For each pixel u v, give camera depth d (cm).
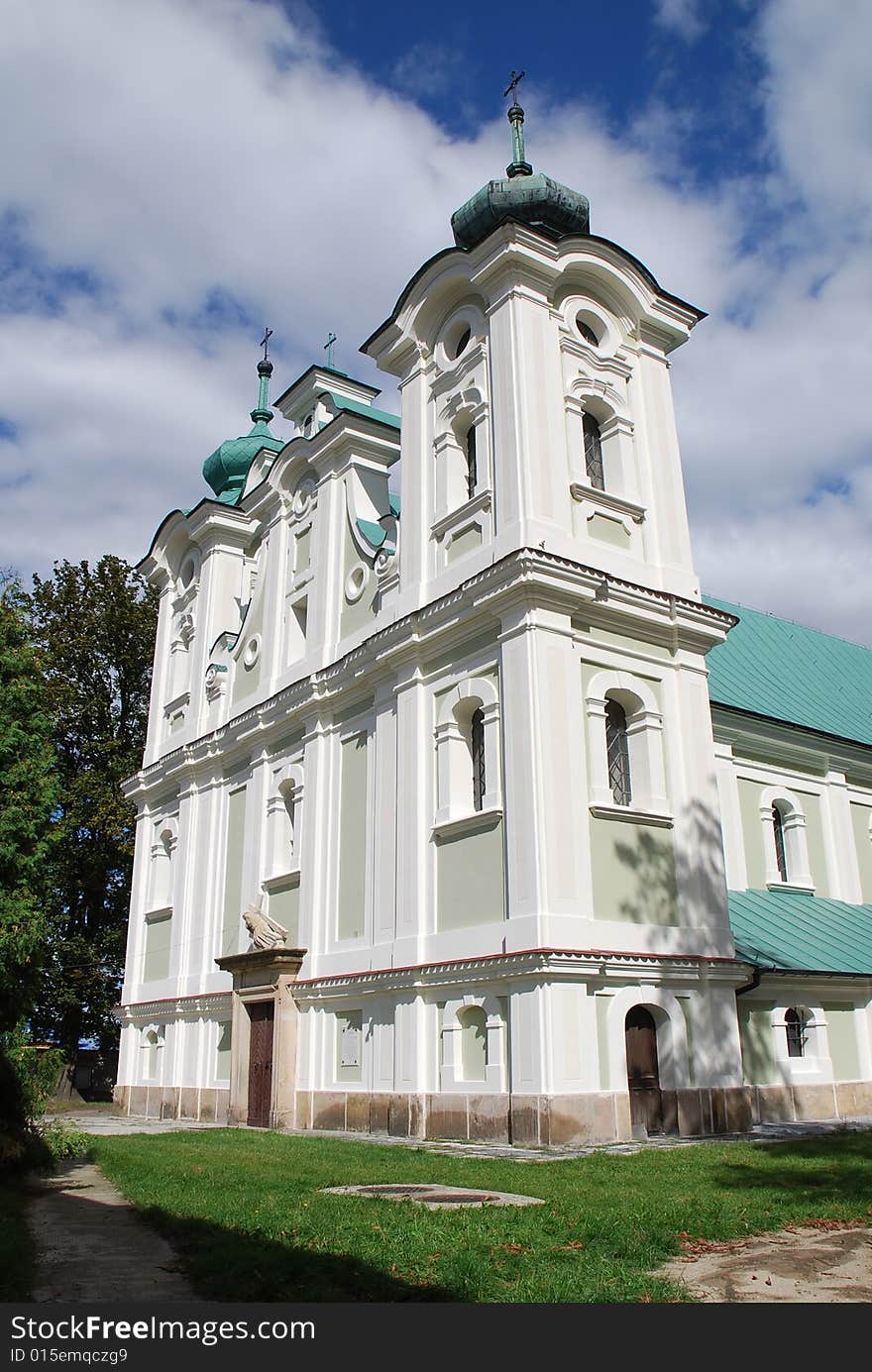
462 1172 1343
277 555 3033
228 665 3212
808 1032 2334
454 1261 788
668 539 2297
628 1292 720
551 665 1938
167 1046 3028
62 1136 1695
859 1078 2395
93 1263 877
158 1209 1091
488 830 1950
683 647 2206
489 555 2094
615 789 2077
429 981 1966
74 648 4381
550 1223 933
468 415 2309
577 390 2270
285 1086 2352
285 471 3048
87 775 4131
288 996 2417
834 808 3003
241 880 2861
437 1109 1903
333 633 2680
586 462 2303
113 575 4578
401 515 2412
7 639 1733
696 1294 723
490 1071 1811
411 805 2136
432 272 2422
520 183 2406
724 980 2016
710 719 2428
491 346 2239
